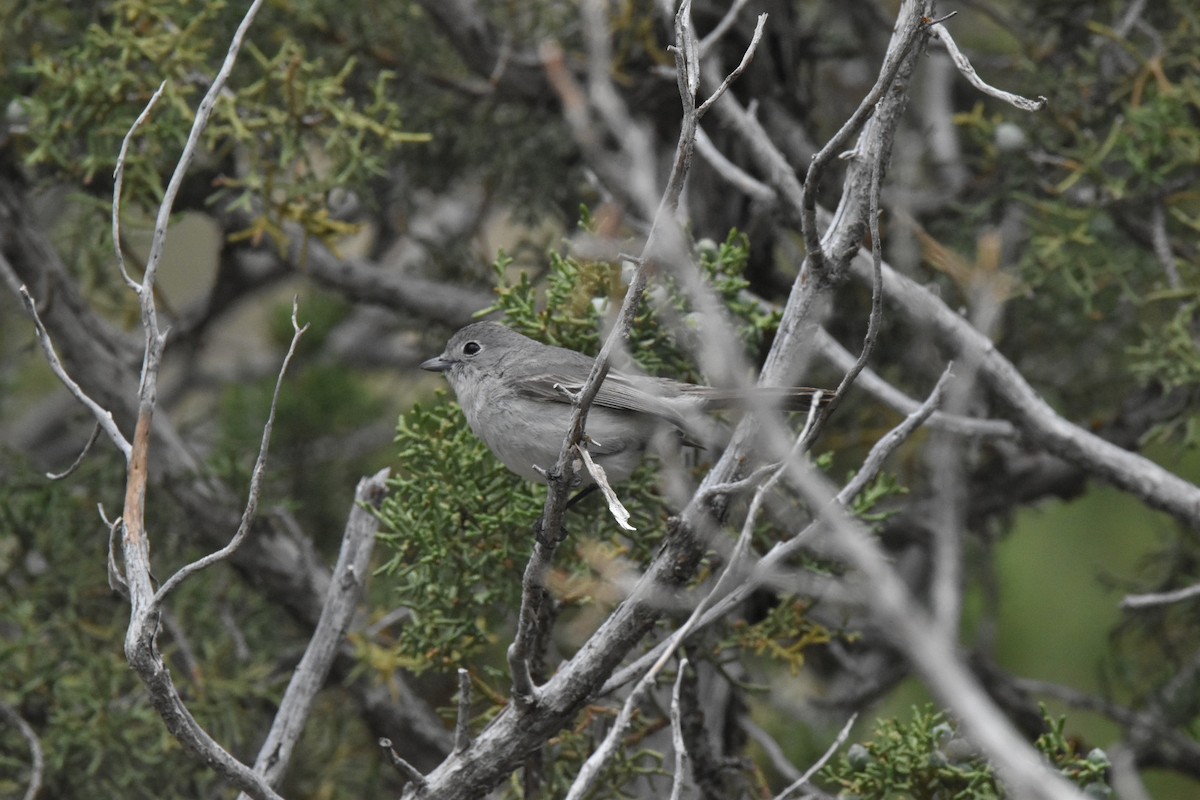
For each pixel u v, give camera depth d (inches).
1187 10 457.4
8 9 446.9
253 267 578.9
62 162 411.8
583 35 481.4
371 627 416.2
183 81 412.8
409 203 528.7
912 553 502.3
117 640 438.9
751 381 345.1
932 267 434.3
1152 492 364.8
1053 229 442.9
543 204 522.3
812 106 502.6
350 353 676.7
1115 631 492.7
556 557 337.7
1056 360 525.7
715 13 452.8
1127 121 461.1
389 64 497.0
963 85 575.5
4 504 447.8
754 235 448.1
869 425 498.0
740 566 271.4
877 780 295.4
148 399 237.1
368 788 462.9
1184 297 418.9
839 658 483.5
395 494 337.7
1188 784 517.3
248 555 440.5
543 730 258.5
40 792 422.0
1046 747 280.7
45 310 446.0
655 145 475.5
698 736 342.0
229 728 423.2
